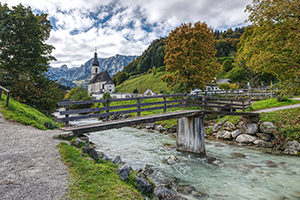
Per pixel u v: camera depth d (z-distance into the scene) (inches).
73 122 1160.8
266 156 438.3
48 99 776.9
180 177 307.6
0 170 159.3
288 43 412.2
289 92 470.0
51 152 203.5
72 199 124.4
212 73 1277.1
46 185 139.3
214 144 565.6
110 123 301.4
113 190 142.6
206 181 293.7
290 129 501.0
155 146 531.5
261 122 569.3
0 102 443.8
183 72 1162.0
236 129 621.3
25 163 175.2
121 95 3097.9
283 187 274.4
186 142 467.2
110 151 454.6
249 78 2294.5
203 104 482.6
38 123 384.5
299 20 424.8
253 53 530.0
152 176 303.0
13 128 307.7
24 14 781.3
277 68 459.2
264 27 493.0
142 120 345.1
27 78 748.0
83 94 2185.0
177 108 1025.5
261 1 489.4
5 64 711.1
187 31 1179.3
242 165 373.4
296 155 444.5
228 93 1146.0
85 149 213.3
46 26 942.4
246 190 263.4
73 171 164.1
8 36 737.0
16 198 121.2
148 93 2714.1
